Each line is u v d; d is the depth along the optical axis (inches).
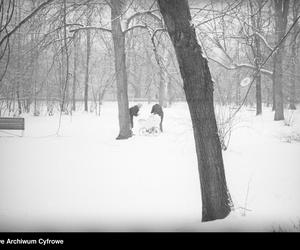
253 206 307.9
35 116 1316.4
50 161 520.4
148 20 634.8
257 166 453.4
